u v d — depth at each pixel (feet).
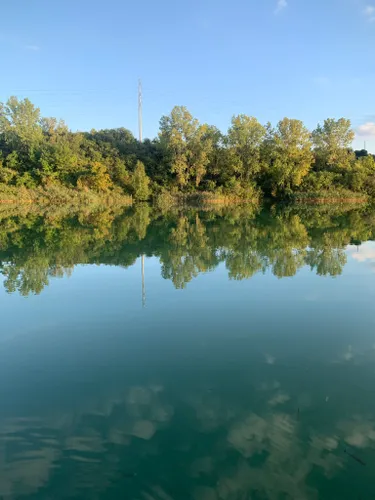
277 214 138.31
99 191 187.62
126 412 17.65
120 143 256.93
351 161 231.30
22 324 29.50
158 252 60.64
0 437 15.94
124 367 22.30
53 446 15.35
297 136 212.84
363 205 184.65
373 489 12.95
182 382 20.40
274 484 13.17
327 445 15.14
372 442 15.33
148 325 29.12
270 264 50.65
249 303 34.12
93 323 29.60
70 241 71.61
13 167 193.47
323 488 12.98
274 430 16.10
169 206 184.75
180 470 13.87
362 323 29.12
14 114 212.64
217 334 27.20
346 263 50.75
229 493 12.78
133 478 13.57
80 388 19.97
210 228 94.48
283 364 22.43
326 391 19.27
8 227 93.40
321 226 96.84
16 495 12.89
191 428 16.29
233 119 210.18
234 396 18.85
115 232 86.17
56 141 224.94
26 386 20.24
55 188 172.65
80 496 12.85
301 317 30.48
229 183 204.74
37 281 42.52
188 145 213.46
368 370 21.62
